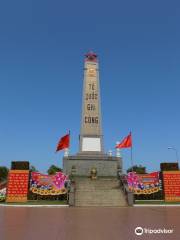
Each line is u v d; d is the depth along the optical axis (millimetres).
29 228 16328
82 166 47312
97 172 46281
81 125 50344
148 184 39750
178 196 38344
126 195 34406
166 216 22172
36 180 38625
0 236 13859
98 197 34438
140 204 33750
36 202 35688
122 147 44656
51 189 38531
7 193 36938
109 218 20984
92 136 49906
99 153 49000
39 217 21750
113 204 33219
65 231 15258
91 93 51844
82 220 19859
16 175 38062
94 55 54031
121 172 44875
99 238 13328
